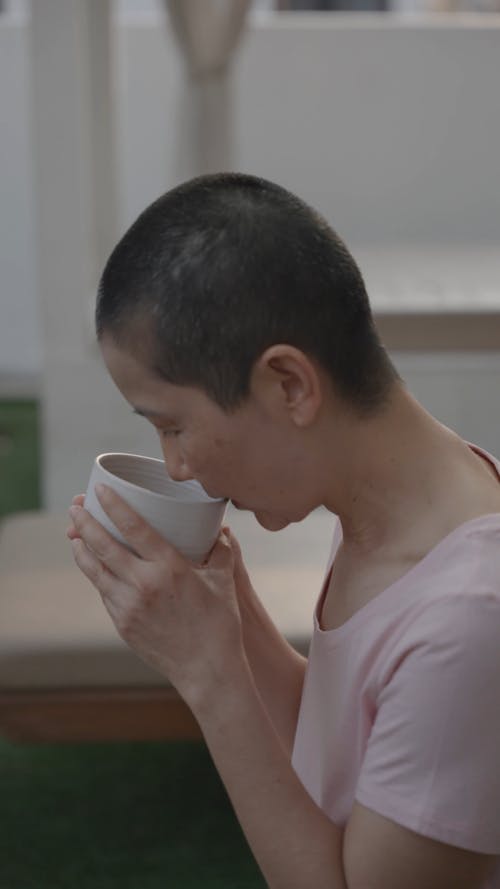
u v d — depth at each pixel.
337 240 1.02
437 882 1.00
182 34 3.78
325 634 1.10
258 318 0.97
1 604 2.36
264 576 2.45
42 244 3.74
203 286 0.97
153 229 1.00
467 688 0.96
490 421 4.34
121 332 1.02
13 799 2.57
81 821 2.49
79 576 2.49
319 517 2.86
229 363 0.99
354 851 1.01
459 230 5.48
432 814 0.97
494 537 1.00
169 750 2.77
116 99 4.14
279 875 1.05
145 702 2.25
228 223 0.98
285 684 1.33
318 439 1.03
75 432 3.90
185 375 1.00
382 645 1.04
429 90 5.33
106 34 3.99
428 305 3.47
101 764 2.71
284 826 1.05
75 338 3.82
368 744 1.02
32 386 5.52
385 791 0.99
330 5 6.75
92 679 2.22
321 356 1.00
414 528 1.06
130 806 2.54
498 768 0.97
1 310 5.59
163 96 5.32
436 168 5.41
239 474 1.05
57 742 2.27
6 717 2.25
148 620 1.08
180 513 1.11
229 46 3.84
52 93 3.62
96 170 4.09
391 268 4.35
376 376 1.04
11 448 4.81
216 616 1.08
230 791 1.07
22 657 2.21
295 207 1.01
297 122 5.37
